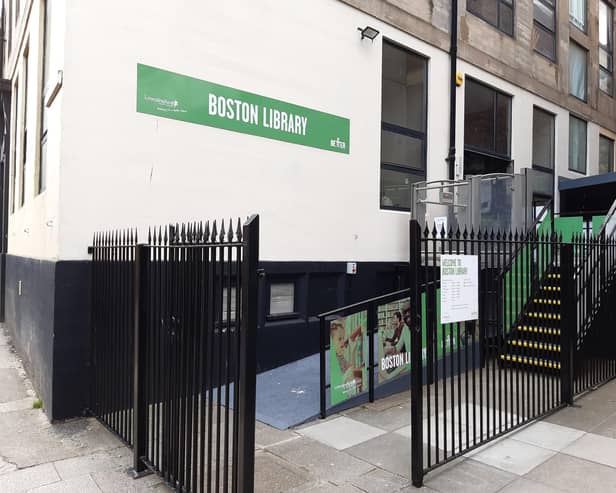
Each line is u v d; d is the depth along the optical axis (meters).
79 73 5.35
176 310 3.59
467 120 10.77
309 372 6.82
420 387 3.81
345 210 8.01
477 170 11.05
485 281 4.55
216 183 6.43
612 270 7.19
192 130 6.20
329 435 4.85
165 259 3.76
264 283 6.94
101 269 5.11
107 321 4.93
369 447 4.56
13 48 10.24
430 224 9.12
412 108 9.60
